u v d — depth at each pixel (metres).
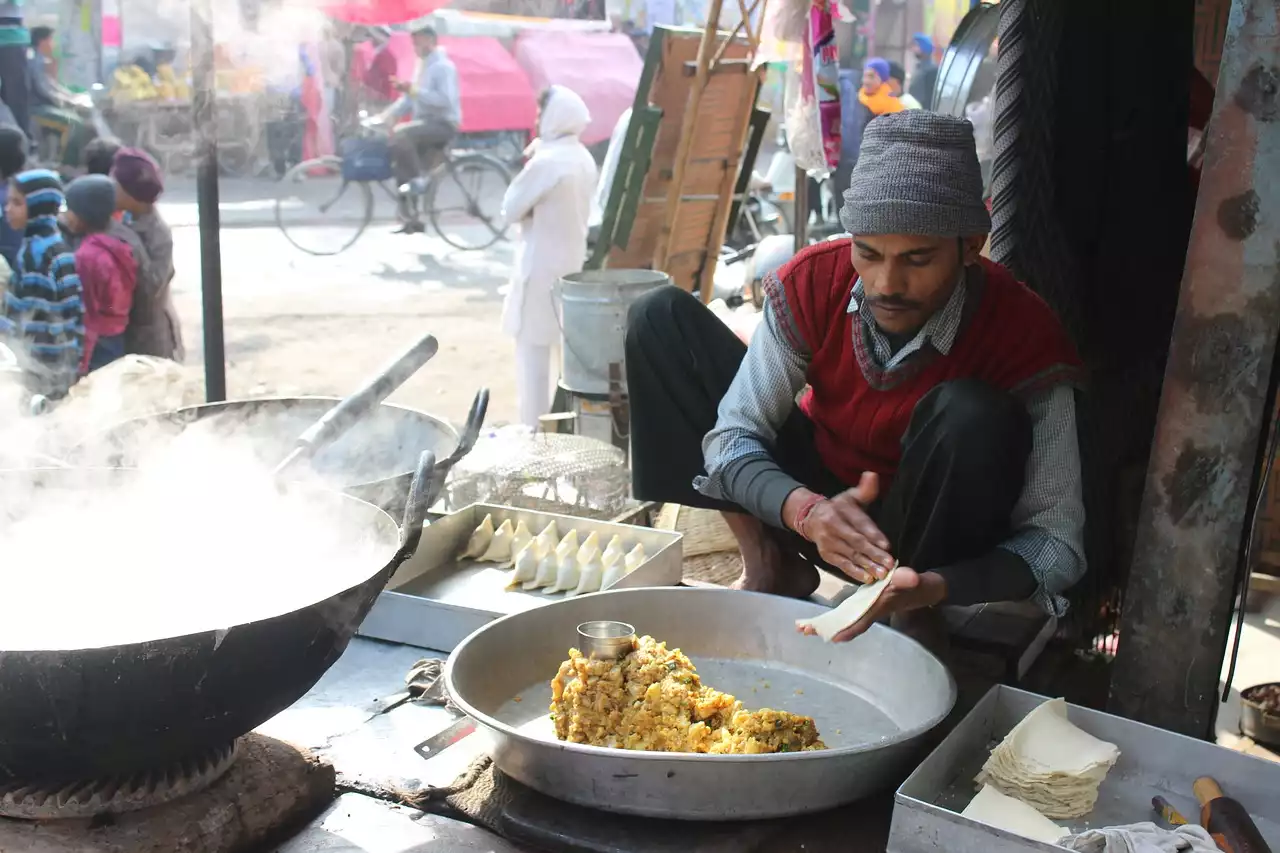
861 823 1.52
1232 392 1.58
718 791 1.41
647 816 1.44
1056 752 1.52
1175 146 2.33
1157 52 2.25
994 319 1.77
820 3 3.92
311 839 1.50
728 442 1.94
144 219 3.97
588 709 1.56
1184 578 1.65
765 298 1.95
